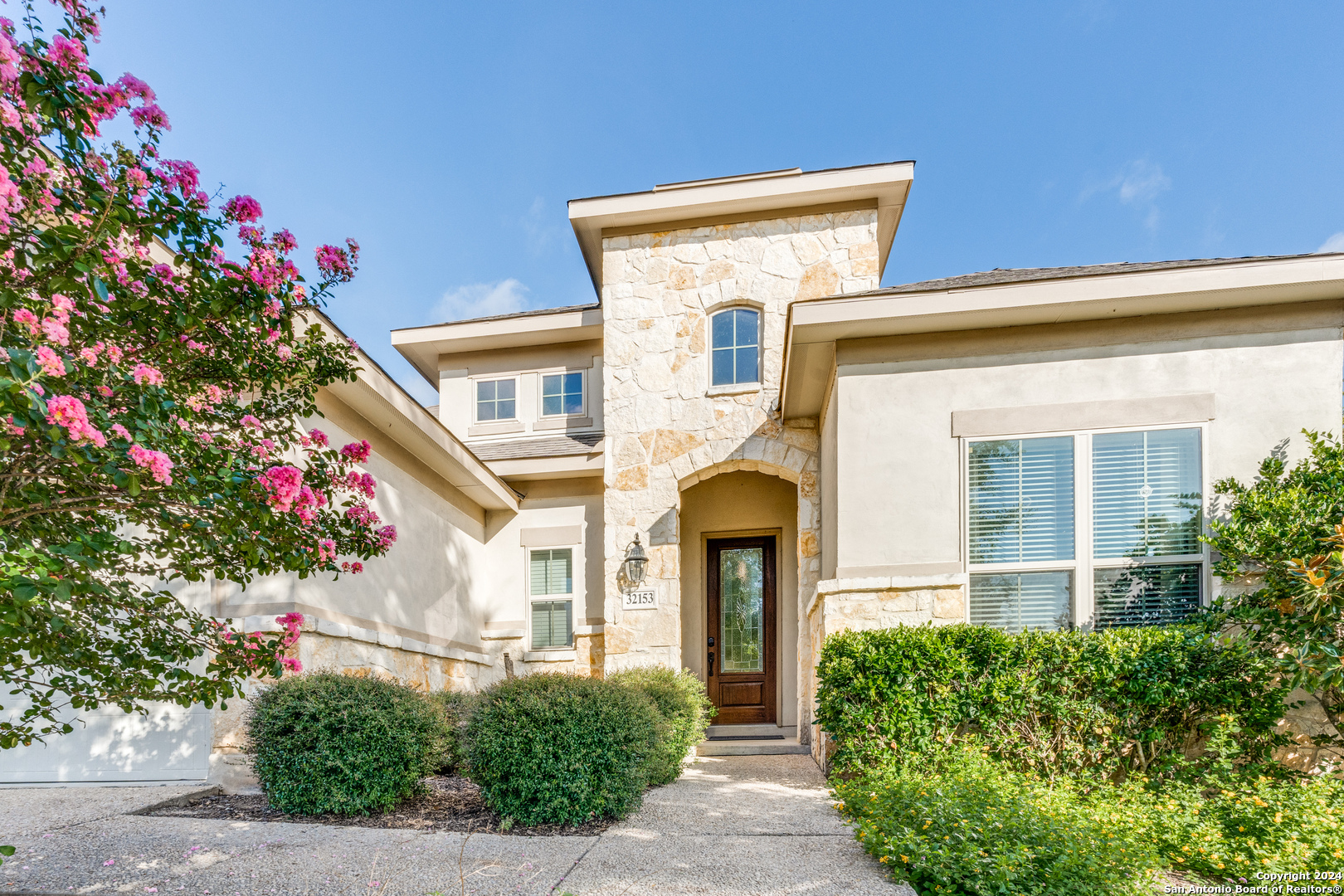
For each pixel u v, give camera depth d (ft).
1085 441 21.52
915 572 21.83
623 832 15.46
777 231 32.22
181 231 10.19
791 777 22.71
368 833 14.90
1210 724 17.70
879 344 23.15
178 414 10.08
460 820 16.21
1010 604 21.30
